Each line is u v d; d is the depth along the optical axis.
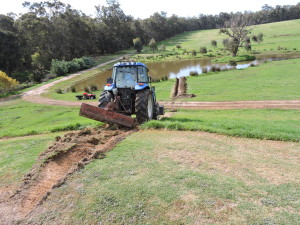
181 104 19.92
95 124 9.98
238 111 16.30
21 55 52.09
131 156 5.46
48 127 10.36
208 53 72.50
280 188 4.04
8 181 4.89
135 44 88.00
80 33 69.88
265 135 6.83
